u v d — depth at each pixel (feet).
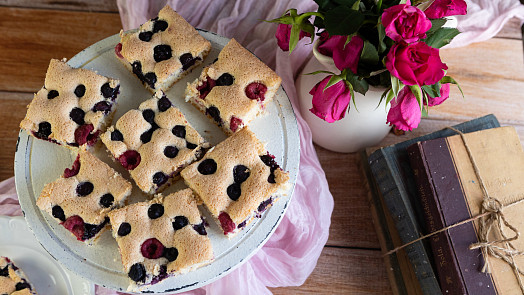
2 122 3.08
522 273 2.65
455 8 2.37
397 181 2.81
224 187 2.68
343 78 2.46
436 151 2.77
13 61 3.14
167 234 2.64
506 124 3.09
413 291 2.83
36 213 2.69
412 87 2.40
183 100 2.86
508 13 3.11
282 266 2.90
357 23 2.41
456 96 3.13
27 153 2.77
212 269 2.64
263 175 2.69
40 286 2.81
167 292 2.61
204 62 2.89
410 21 2.29
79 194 2.70
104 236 2.70
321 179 2.96
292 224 2.91
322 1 2.50
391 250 2.88
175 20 2.86
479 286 2.65
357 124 2.82
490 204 2.70
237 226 2.66
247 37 3.10
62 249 2.66
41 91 2.81
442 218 2.71
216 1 3.06
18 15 3.18
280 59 3.00
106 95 2.79
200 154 2.76
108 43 2.90
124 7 3.11
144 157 2.72
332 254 2.98
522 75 3.15
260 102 2.79
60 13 3.19
